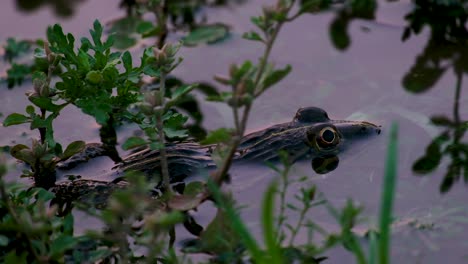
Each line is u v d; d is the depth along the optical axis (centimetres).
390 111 532
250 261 371
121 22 665
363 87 566
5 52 627
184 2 705
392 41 633
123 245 341
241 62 604
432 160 472
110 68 439
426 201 430
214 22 669
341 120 509
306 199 365
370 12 679
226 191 439
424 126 512
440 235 398
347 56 610
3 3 709
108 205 429
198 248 385
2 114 539
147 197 408
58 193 448
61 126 526
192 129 521
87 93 444
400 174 458
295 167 462
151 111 380
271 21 362
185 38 643
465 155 476
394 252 386
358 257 332
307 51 619
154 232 331
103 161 483
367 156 477
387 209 314
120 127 525
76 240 355
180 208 386
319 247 383
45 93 443
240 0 710
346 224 361
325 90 562
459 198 431
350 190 443
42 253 357
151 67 432
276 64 598
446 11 668
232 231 375
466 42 627
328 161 470
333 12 682
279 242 363
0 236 358
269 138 482
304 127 486
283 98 554
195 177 452
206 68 600
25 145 459
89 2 712
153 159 469
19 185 372
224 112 544
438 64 597
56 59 443
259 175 456
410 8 680
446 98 549
